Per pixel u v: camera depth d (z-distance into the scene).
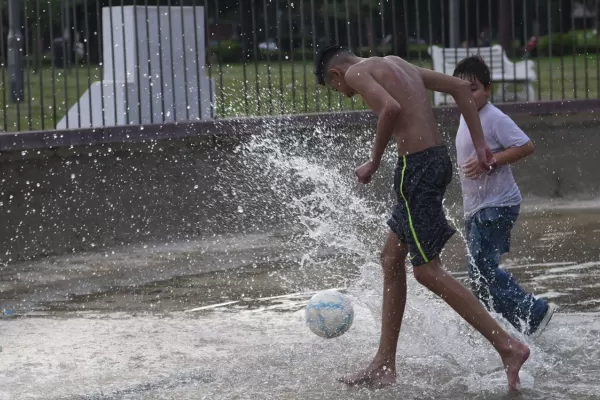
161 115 19.56
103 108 18.23
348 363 10.48
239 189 19.19
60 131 17.08
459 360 10.41
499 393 9.22
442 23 23.73
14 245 16.77
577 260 15.88
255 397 9.30
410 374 9.94
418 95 9.78
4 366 10.65
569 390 9.25
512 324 10.90
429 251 9.52
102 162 17.77
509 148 10.68
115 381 10.00
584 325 11.62
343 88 10.20
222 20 30.62
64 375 10.27
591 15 51.69
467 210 11.02
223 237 18.88
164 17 19.55
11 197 16.72
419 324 11.38
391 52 25.38
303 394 9.37
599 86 22.83
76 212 17.52
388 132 9.34
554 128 22.22
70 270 16.09
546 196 22.19
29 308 13.60
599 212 20.67
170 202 18.53
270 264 16.48
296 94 22.70
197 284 15.04
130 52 19.48
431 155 9.59
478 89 10.96
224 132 18.97
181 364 10.59
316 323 10.14
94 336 11.95
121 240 18.05
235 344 11.43
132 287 14.88
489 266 10.87
